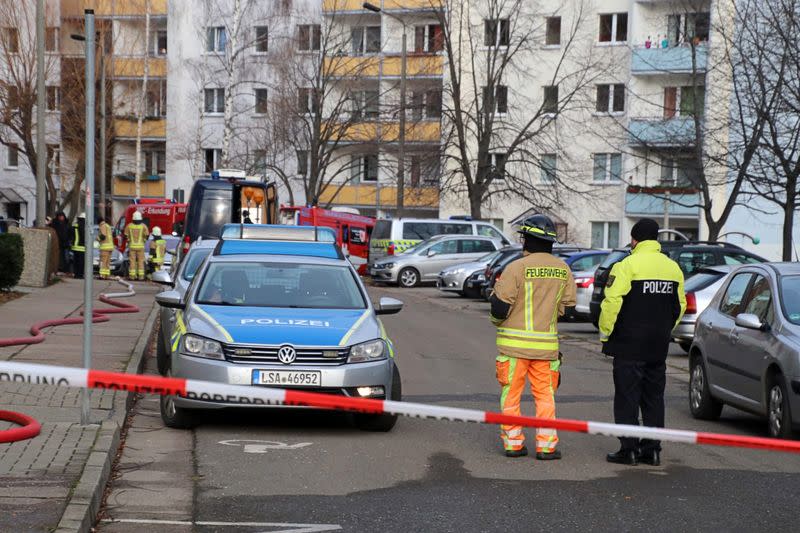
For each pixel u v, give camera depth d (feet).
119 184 254.47
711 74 141.18
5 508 24.63
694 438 21.03
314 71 203.31
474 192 180.55
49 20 214.28
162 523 26.14
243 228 48.70
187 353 38.19
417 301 123.65
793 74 100.53
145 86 226.38
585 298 92.84
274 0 226.99
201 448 35.68
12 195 258.57
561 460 35.12
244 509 27.71
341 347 38.40
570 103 208.64
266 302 41.88
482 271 128.47
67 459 30.01
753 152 107.14
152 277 56.13
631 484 31.55
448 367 61.41
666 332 34.76
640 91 201.77
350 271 44.55
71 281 118.73
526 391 52.65
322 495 29.37
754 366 40.11
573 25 209.05
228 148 203.92
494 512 27.78
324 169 201.77
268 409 39.17
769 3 104.17
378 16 229.45
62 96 216.54
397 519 26.86
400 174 167.02
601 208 207.51
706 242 82.53
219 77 240.73
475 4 210.79
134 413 42.22
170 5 244.42
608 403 48.78
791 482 32.12
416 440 38.14
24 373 18.86
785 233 102.73
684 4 160.66
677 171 197.67
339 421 41.65
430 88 202.49
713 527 26.66
